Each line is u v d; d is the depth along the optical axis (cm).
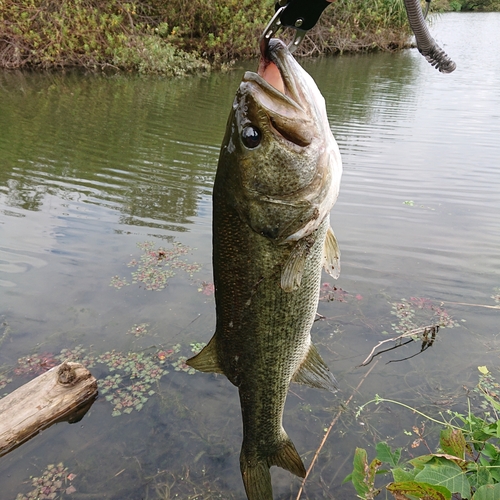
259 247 36
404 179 131
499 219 107
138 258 91
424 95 241
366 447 54
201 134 171
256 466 44
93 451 54
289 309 38
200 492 49
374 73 309
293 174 34
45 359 66
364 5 397
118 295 80
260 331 39
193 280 84
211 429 56
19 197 117
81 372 60
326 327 73
